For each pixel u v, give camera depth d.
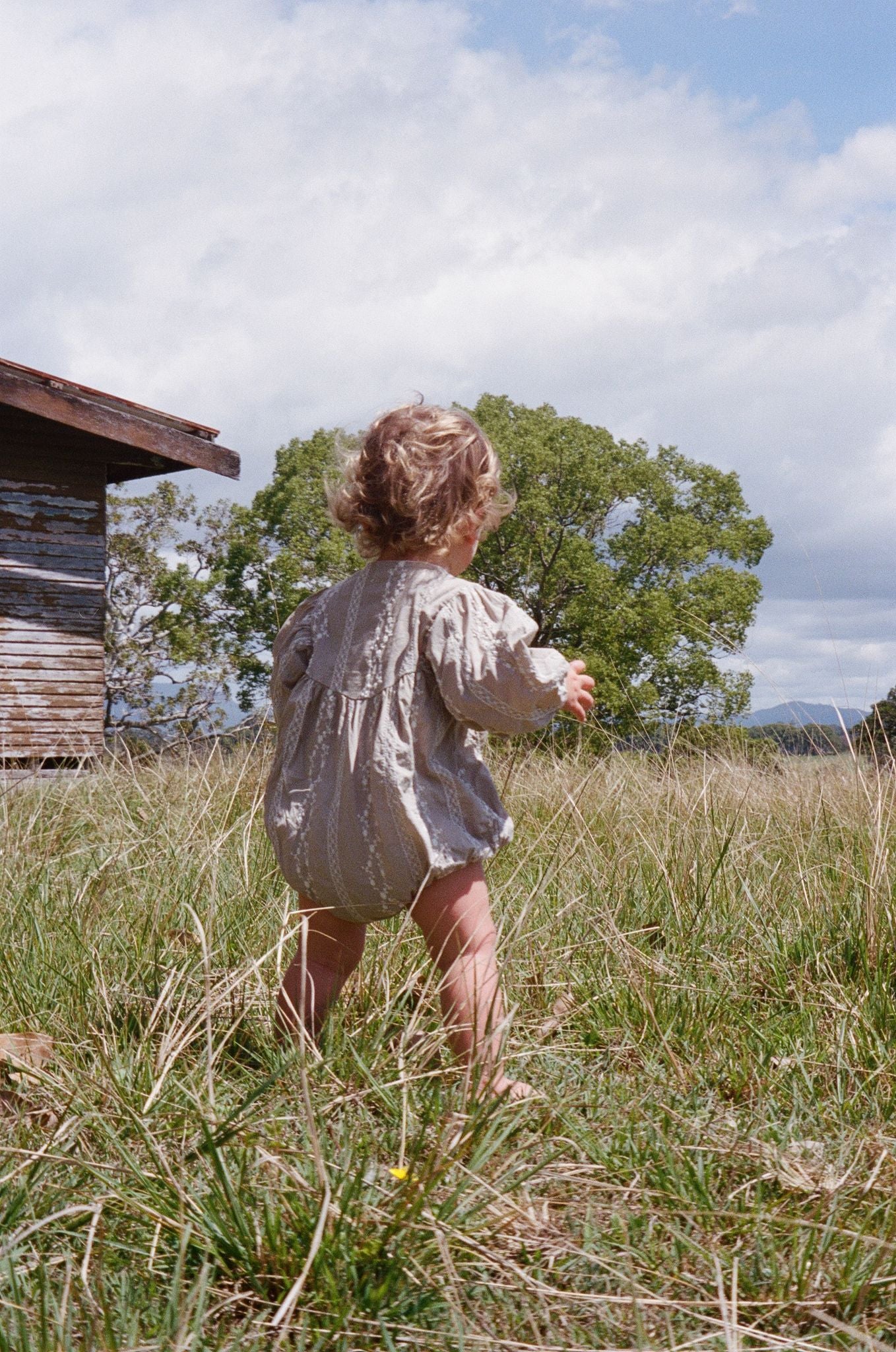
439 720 2.36
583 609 35.75
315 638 2.51
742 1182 1.86
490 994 2.28
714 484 39.69
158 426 10.75
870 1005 2.66
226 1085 2.15
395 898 2.31
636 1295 1.44
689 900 3.44
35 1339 1.30
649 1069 2.37
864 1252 1.58
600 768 5.20
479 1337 1.36
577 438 38.31
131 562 35.97
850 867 3.53
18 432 11.10
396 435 2.48
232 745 5.25
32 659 11.12
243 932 2.97
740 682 34.78
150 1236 1.58
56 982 2.66
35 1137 1.89
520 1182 1.66
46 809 5.41
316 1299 1.42
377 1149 1.85
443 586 2.40
